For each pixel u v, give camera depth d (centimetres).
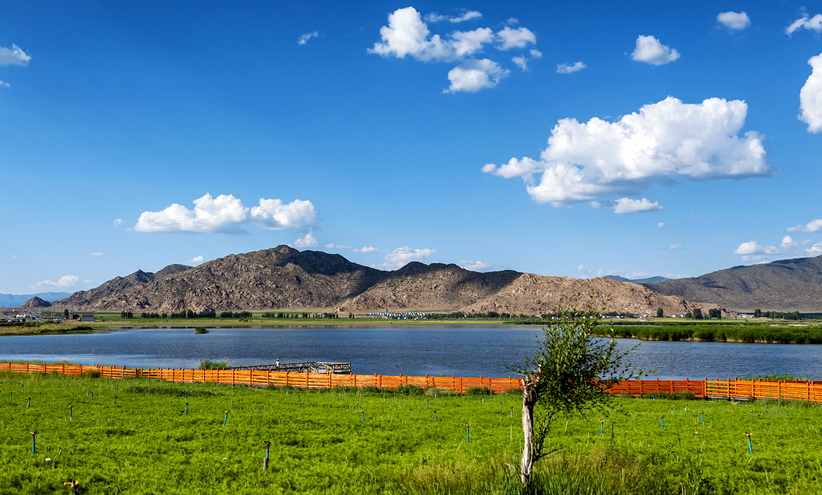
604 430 2903
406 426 3042
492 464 1686
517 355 10894
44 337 19012
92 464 2120
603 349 1443
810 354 10594
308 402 4050
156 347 13738
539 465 1645
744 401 4250
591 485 1520
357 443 2591
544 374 1434
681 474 1955
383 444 2580
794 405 3934
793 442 2622
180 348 13325
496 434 2794
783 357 9944
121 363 9494
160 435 2688
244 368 6562
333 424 3091
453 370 7994
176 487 1853
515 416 3406
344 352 11900
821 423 3153
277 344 14925
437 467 1752
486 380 4806
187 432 2764
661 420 3192
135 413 3406
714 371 7756
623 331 15825
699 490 1720
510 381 4738
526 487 1470
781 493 1812
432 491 1595
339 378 5009
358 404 3925
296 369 6950
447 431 2892
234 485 1852
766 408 3772
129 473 1991
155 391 4512
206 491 1805
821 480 1938
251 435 2764
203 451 2403
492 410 3659
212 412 3481
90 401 3941
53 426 2906
